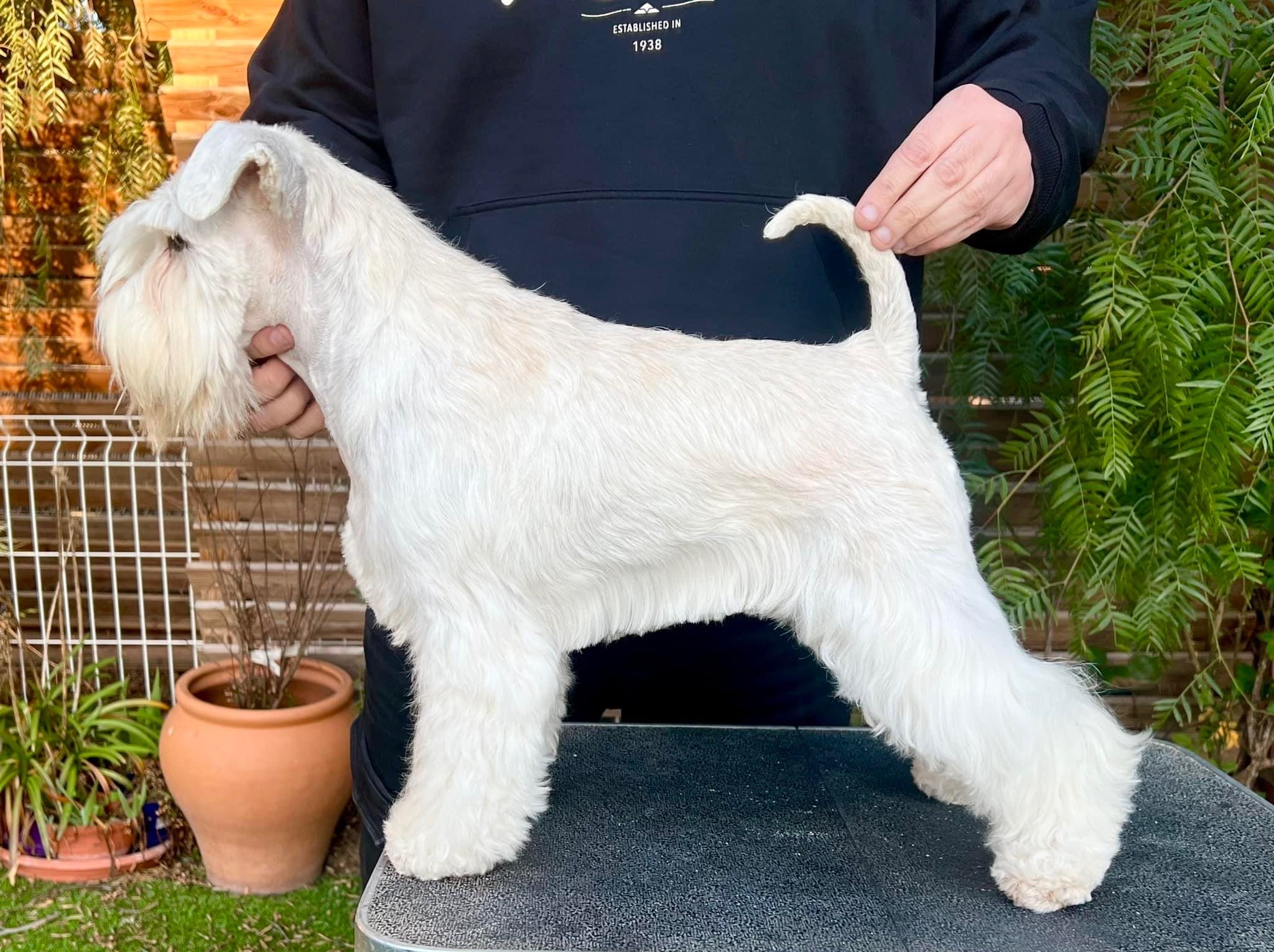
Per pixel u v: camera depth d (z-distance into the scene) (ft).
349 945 9.34
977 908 4.44
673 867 4.75
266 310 4.76
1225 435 6.79
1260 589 9.41
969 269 8.59
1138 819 5.46
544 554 4.47
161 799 11.04
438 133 6.03
